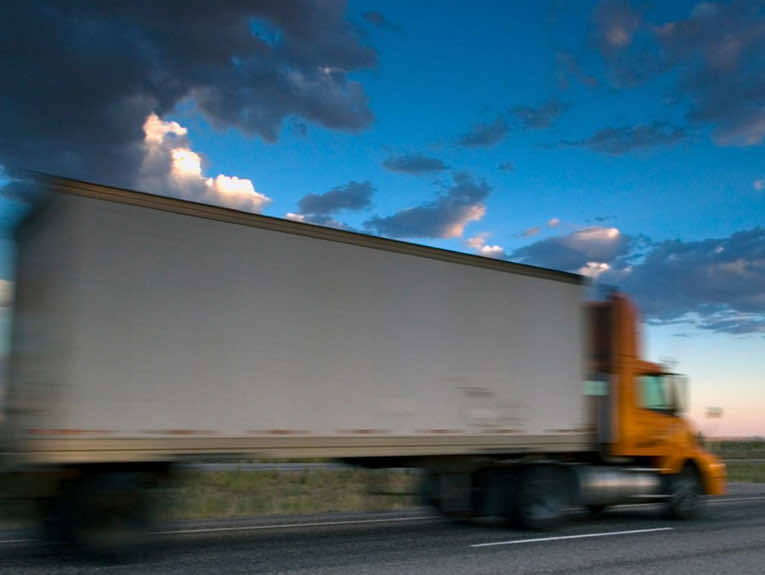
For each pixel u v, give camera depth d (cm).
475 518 1271
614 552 951
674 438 1361
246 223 939
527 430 1187
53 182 801
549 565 851
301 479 2092
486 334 1159
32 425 769
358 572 793
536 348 1222
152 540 851
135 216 853
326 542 1009
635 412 1306
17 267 808
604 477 1265
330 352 991
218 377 891
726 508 1575
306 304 978
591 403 1292
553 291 1262
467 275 1152
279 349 946
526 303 1220
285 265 966
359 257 1038
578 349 1284
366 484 1195
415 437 1059
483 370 1148
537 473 1191
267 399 927
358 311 1026
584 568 835
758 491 2075
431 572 799
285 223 973
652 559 900
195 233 897
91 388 800
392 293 1065
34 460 763
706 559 903
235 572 783
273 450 924
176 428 852
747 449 5506
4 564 815
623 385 1296
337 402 989
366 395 1018
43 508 803
